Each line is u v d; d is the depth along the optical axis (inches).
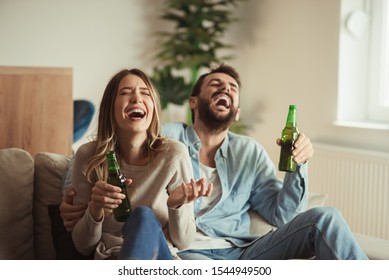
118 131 89.4
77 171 89.4
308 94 191.6
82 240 84.9
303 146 97.1
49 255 97.8
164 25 220.4
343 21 179.3
